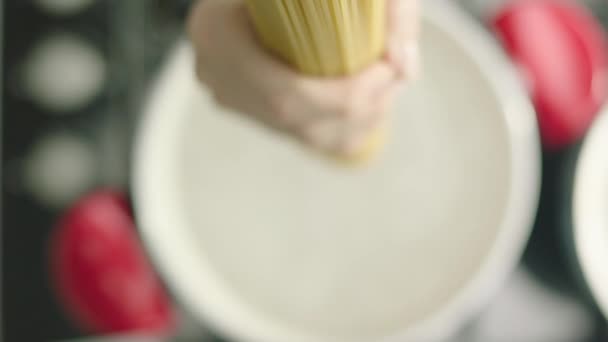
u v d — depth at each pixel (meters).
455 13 0.86
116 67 0.90
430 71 0.86
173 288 0.86
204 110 0.86
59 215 0.89
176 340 0.88
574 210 0.83
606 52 0.90
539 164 0.88
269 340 0.83
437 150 0.85
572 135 0.87
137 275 0.87
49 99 0.89
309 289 0.85
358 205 0.86
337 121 0.69
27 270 0.89
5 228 0.89
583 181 0.83
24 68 0.89
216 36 0.66
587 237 0.83
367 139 0.74
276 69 0.66
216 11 0.66
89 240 0.87
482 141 0.85
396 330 0.84
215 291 0.84
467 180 0.85
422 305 0.84
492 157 0.84
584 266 0.83
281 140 0.85
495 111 0.84
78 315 0.88
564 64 0.87
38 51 0.89
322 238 0.86
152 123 0.84
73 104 0.90
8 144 0.89
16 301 0.89
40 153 0.89
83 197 0.89
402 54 0.66
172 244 0.84
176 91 0.85
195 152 0.86
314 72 0.66
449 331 0.85
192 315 0.88
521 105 0.84
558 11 0.88
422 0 0.84
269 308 0.85
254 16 0.64
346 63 0.65
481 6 0.90
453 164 0.85
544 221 0.88
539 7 0.88
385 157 0.86
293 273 0.85
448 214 0.85
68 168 0.89
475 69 0.84
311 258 0.86
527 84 0.87
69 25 0.90
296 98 0.67
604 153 0.83
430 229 0.85
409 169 0.86
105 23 0.90
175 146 0.86
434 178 0.85
